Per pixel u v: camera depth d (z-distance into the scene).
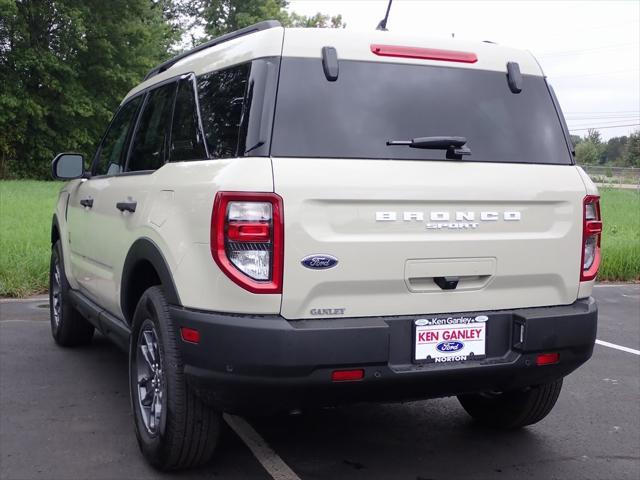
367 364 3.21
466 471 3.92
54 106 39.50
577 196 3.77
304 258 3.17
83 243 5.44
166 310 3.60
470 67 3.77
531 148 3.77
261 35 3.51
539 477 3.87
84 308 5.39
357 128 3.40
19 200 18.67
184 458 3.65
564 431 4.60
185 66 4.31
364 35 3.59
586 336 3.69
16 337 6.77
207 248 3.24
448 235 3.43
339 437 4.39
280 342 3.11
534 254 3.63
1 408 4.79
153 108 4.63
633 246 12.55
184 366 3.41
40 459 3.97
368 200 3.26
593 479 3.85
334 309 3.25
